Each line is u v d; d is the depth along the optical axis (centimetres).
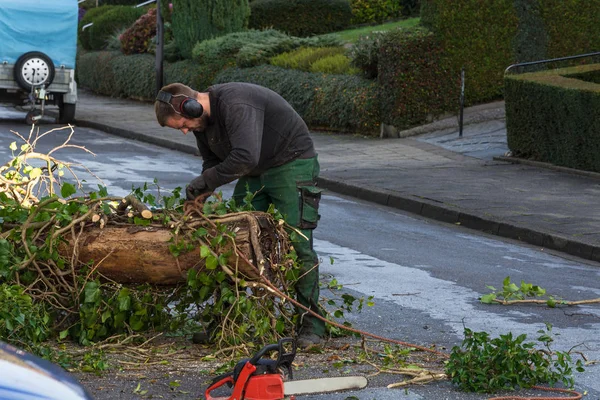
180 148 1994
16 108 2708
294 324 616
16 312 538
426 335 665
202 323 596
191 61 3036
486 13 2130
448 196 1326
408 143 1981
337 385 410
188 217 564
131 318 589
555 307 773
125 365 557
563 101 1572
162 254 567
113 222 584
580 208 1238
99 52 3712
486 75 2155
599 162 1505
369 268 905
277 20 3547
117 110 2909
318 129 2317
